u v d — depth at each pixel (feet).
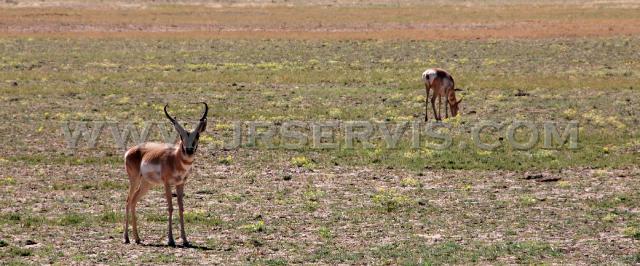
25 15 386.73
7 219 101.09
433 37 318.86
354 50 287.07
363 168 129.70
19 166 131.54
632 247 89.61
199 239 92.94
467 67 248.11
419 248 89.20
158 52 284.00
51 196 113.50
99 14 397.19
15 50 286.46
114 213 103.50
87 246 89.51
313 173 126.93
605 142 146.00
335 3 464.24
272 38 320.91
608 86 207.21
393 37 319.88
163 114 173.88
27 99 193.36
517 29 341.41
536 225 99.09
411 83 214.69
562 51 277.85
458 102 166.91
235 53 281.33
